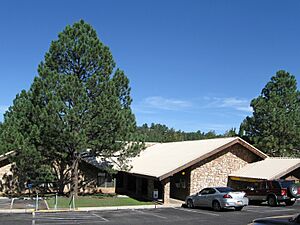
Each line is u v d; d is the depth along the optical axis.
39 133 26.25
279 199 25.95
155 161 32.25
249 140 47.31
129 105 29.27
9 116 33.72
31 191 31.75
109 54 28.28
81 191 33.03
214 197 23.53
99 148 27.73
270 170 29.41
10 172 31.33
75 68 28.08
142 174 28.70
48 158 29.25
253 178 28.92
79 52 27.48
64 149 27.62
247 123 48.12
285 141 45.53
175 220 19.53
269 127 46.03
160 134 94.19
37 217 20.06
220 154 31.00
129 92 29.14
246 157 32.31
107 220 19.34
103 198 29.52
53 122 25.11
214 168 30.56
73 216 20.64
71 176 30.05
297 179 31.34
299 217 10.39
